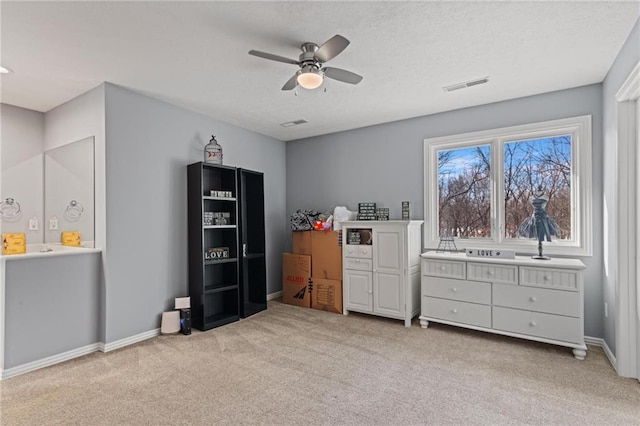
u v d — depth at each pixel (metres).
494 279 3.24
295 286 4.68
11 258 2.61
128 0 1.91
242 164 4.63
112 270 3.12
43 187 3.83
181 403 2.18
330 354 2.96
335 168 4.91
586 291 3.16
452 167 4.03
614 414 2.03
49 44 2.39
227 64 2.75
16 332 2.62
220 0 1.93
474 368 2.66
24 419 2.01
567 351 2.99
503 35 2.33
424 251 4.08
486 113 3.70
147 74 2.92
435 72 2.91
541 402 2.17
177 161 3.74
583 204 3.18
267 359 2.85
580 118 3.20
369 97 3.49
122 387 2.39
